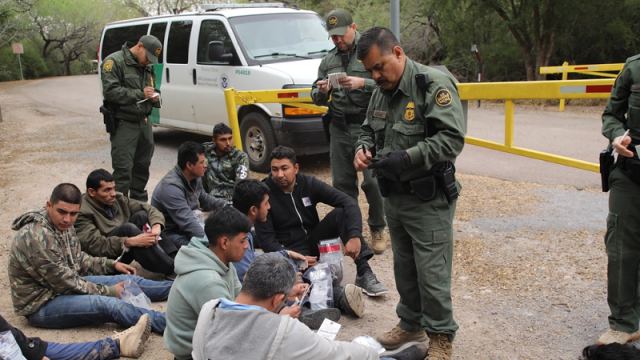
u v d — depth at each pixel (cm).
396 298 380
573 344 304
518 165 709
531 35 1547
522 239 451
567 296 355
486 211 526
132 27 919
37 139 1058
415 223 274
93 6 4281
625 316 297
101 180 398
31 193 666
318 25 787
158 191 440
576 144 824
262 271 206
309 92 551
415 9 1759
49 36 4294
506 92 400
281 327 195
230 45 729
